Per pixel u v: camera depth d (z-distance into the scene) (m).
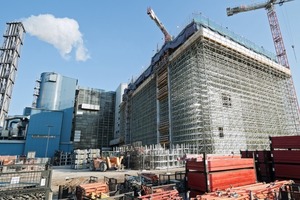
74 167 35.84
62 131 70.50
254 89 43.03
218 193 8.77
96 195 12.29
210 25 39.56
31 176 11.59
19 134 62.97
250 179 13.00
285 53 62.19
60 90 78.06
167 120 45.56
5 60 54.59
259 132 39.75
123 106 89.50
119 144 86.50
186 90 38.06
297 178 12.49
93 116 93.06
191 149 32.66
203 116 33.25
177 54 42.12
